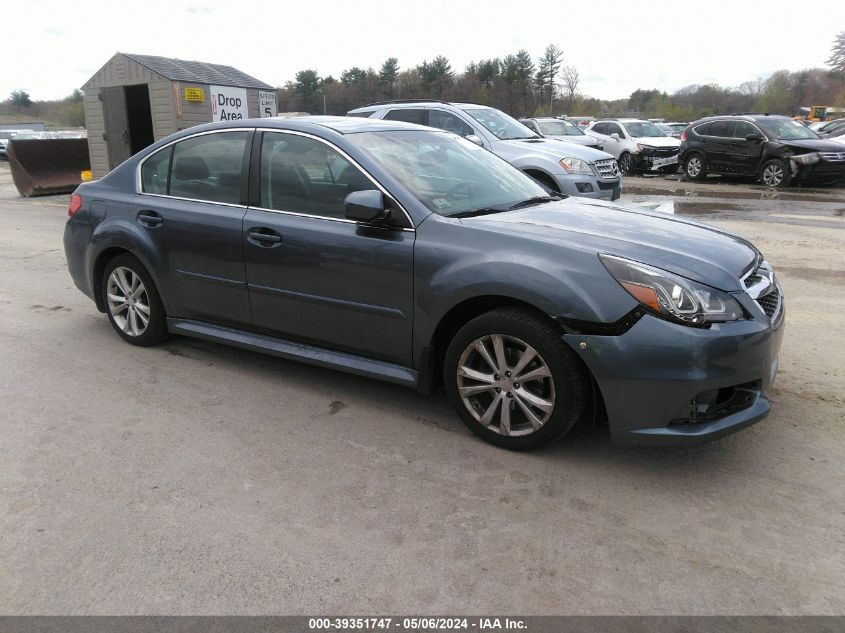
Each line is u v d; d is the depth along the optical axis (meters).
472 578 2.53
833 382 4.21
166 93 14.41
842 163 15.00
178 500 3.05
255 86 15.98
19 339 5.27
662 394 2.96
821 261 7.55
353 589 2.48
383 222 3.61
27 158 16.05
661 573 2.54
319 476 3.24
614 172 9.58
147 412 3.96
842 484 3.11
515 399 3.34
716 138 16.86
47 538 2.80
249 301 4.23
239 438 3.63
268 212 4.08
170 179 4.64
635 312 2.96
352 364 3.90
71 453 3.49
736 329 2.97
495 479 3.19
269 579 2.54
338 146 3.86
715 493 3.05
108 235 4.83
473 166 4.33
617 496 3.03
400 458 3.40
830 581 2.48
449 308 3.39
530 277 3.14
